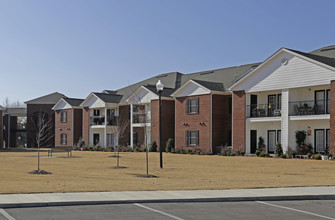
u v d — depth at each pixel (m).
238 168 24.00
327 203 12.98
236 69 44.06
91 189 14.34
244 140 35.78
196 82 40.19
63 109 60.59
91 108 55.00
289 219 10.37
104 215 10.36
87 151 49.41
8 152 47.09
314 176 19.92
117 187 15.05
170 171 22.09
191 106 41.03
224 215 10.67
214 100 39.41
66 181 16.83
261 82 34.56
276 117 33.47
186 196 13.09
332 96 29.77
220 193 13.88
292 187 15.75
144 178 18.47
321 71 30.39
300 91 33.31
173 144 43.44
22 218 9.84
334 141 29.73
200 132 39.97
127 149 47.25
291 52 32.19
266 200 13.33
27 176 18.69
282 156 31.97
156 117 45.34
